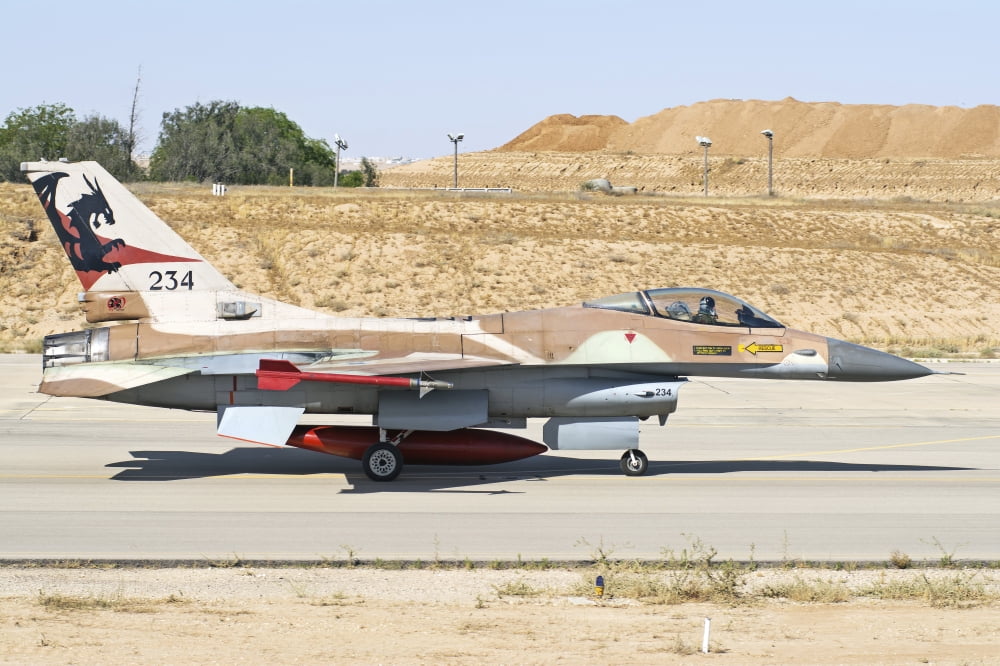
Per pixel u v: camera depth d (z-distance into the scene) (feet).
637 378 208.13
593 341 204.74
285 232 632.79
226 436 194.90
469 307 571.28
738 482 203.62
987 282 643.86
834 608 125.90
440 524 165.37
